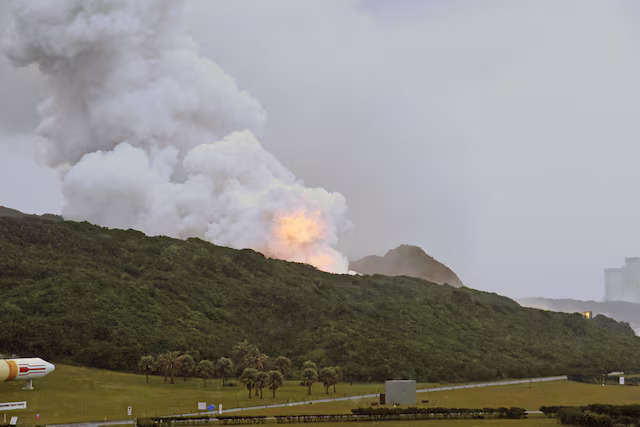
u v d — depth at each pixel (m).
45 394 190.50
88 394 195.00
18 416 152.25
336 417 149.00
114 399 188.62
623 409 150.75
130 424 139.88
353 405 183.00
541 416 159.88
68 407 170.12
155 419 141.12
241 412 164.62
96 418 150.00
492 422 148.00
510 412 157.12
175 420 141.25
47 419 147.50
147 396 198.00
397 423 145.75
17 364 194.50
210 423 141.00
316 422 146.38
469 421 149.38
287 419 146.50
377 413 153.62
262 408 175.12
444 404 190.38
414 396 184.88
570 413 147.00
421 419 152.25
